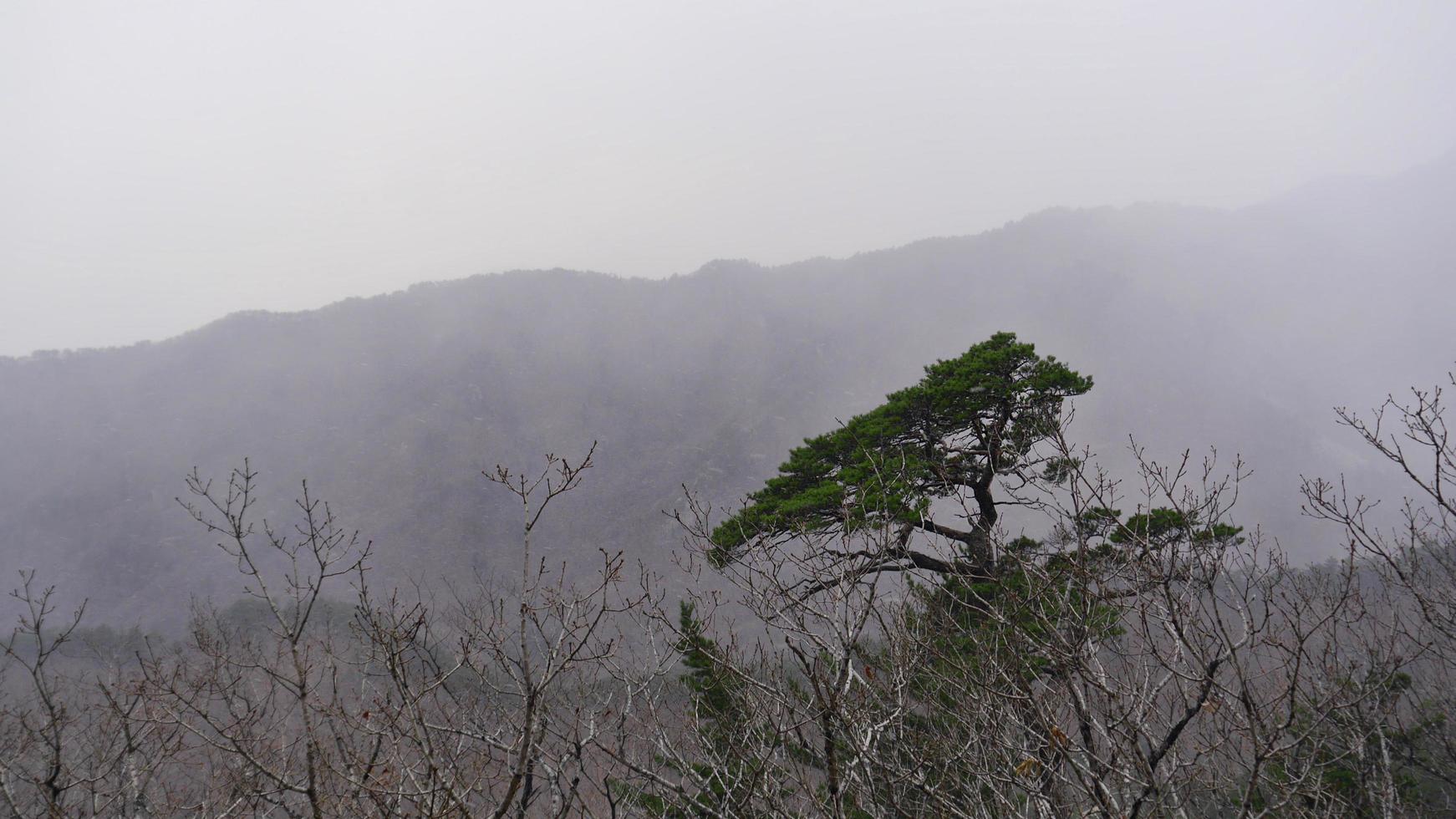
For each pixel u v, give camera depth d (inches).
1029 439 440.8
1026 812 185.5
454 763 180.5
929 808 192.4
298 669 161.6
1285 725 152.9
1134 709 173.5
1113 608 183.6
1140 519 221.1
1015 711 191.3
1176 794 169.9
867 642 217.5
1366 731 208.7
